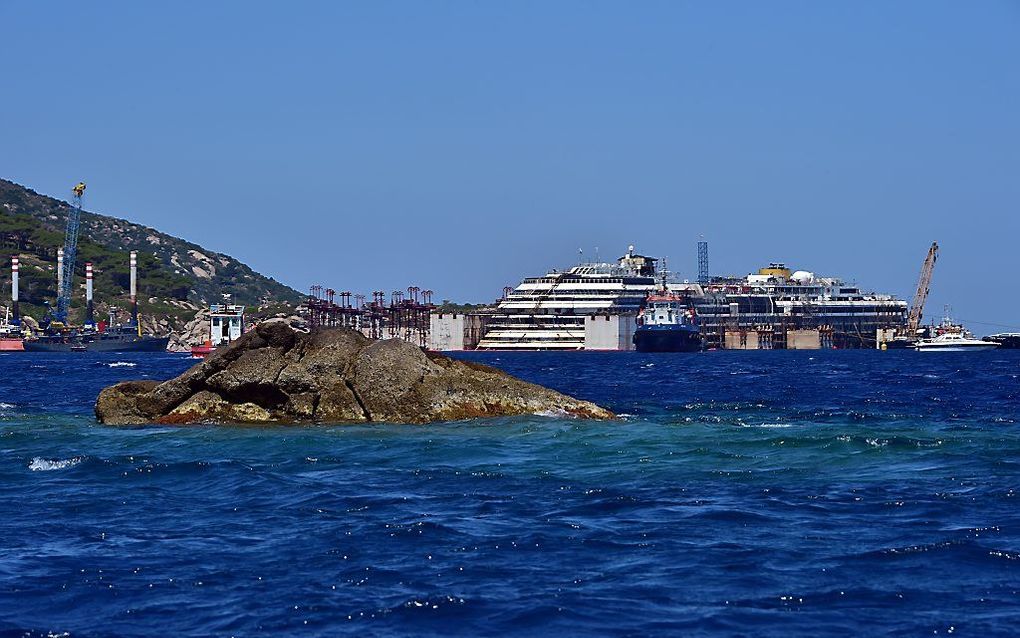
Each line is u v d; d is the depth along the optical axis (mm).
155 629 26625
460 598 28547
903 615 27141
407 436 58719
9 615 27531
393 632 26328
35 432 61719
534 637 25938
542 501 40625
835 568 31016
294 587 29672
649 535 34969
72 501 41188
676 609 27641
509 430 60688
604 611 27516
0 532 35969
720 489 42844
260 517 38188
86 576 30672
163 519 37969
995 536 34531
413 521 37094
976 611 27422
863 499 40719
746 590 29094
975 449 53438
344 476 46469
